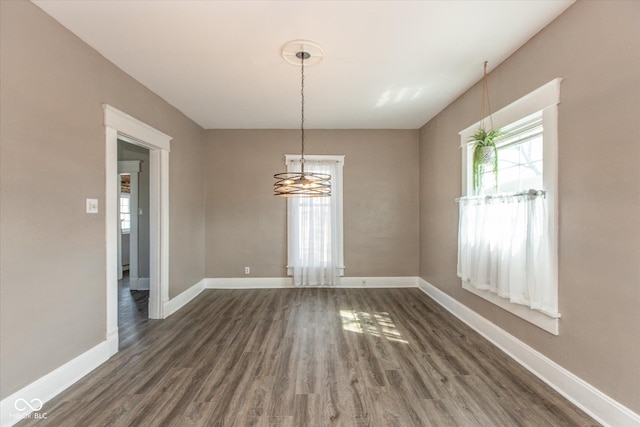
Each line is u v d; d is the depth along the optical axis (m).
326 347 2.76
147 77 2.98
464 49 2.50
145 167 4.98
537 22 2.14
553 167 2.11
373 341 2.89
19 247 1.83
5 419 1.73
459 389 2.10
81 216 2.30
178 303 3.92
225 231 4.90
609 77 1.72
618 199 1.68
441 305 4.00
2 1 1.73
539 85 2.25
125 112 2.86
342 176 4.94
